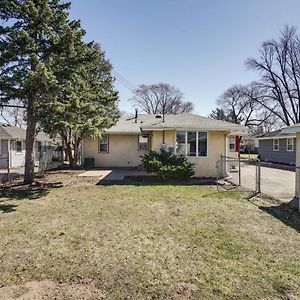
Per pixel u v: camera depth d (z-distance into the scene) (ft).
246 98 146.00
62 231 18.42
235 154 68.69
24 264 13.41
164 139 47.32
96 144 66.23
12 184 38.99
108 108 53.98
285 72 123.75
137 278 12.03
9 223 20.26
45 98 36.94
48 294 10.78
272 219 21.30
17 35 32.81
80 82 40.04
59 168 61.31
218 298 10.50
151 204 26.40
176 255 14.48
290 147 76.07
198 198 29.19
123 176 47.98
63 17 35.47
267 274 12.37
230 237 17.22
